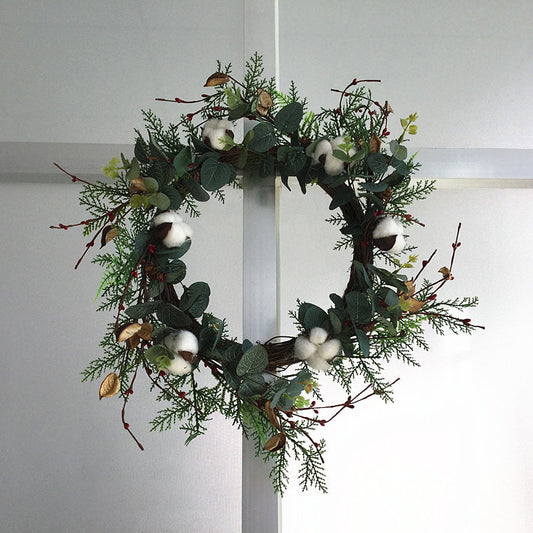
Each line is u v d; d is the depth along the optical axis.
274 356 0.79
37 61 1.17
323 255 1.20
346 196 0.81
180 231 0.77
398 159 0.79
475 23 1.25
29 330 1.09
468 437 1.18
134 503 1.06
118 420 1.08
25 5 1.19
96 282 1.11
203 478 1.07
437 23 1.24
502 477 1.17
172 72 1.18
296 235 1.20
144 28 1.19
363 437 1.16
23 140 1.14
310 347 0.76
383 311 0.76
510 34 1.25
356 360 0.99
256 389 0.75
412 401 1.18
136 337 0.73
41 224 1.12
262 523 0.88
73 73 1.17
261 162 0.90
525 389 1.20
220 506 1.06
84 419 1.07
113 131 1.16
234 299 1.11
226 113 0.87
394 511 1.15
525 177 1.06
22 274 1.11
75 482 1.06
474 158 1.06
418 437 1.17
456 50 1.23
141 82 1.17
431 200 1.24
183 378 0.81
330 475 1.15
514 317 1.22
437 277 1.22
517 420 1.19
